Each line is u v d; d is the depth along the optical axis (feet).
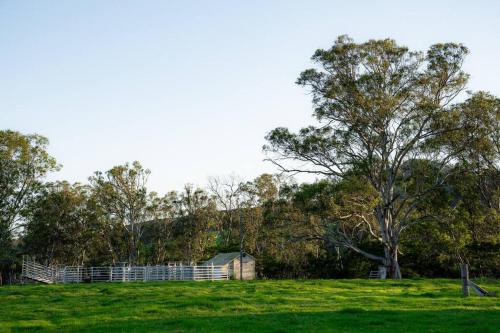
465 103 166.30
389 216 173.17
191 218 279.28
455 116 163.84
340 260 204.64
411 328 61.87
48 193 261.03
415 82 168.04
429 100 169.58
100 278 195.72
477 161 190.70
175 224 286.05
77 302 99.91
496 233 175.01
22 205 248.52
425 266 189.06
